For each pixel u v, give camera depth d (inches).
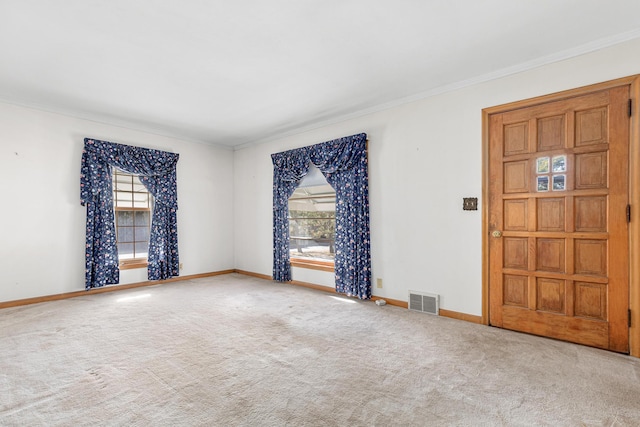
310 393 78.1
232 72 119.8
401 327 122.5
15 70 117.0
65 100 146.9
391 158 151.8
